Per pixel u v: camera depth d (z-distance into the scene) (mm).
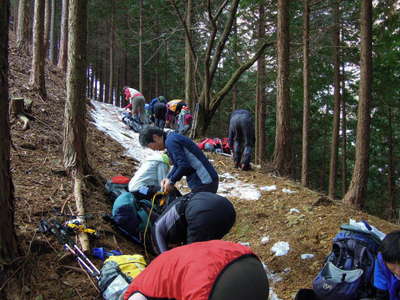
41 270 3084
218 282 1400
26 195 4117
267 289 1495
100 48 26438
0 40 2734
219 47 11359
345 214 5496
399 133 21594
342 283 2369
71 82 4969
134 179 4516
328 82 16312
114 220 4184
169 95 28484
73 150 4973
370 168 22766
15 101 6254
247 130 7824
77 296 2969
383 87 14898
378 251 2311
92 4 22672
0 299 2758
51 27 19312
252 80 20266
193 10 15133
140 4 20156
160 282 1543
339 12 13633
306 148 11703
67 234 3551
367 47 8422
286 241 4930
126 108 11055
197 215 2723
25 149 5355
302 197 6203
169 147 3691
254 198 6363
